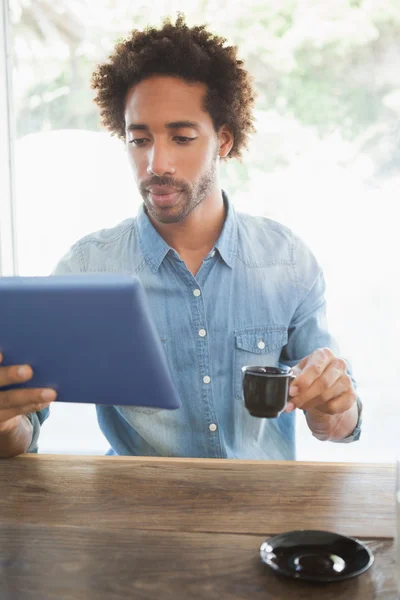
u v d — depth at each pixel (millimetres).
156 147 1634
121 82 1737
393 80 3461
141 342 1094
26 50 3434
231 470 1299
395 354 3520
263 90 3531
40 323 1103
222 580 910
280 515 1106
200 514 1110
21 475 1280
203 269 1711
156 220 1692
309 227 3582
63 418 3402
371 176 3531
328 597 869
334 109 3518
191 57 1633
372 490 1205
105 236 1812
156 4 3467
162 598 869
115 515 1108
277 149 3559
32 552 991
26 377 1158
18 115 3453
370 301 3551
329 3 3434
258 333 1735
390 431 3307
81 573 932
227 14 3490
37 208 3428
